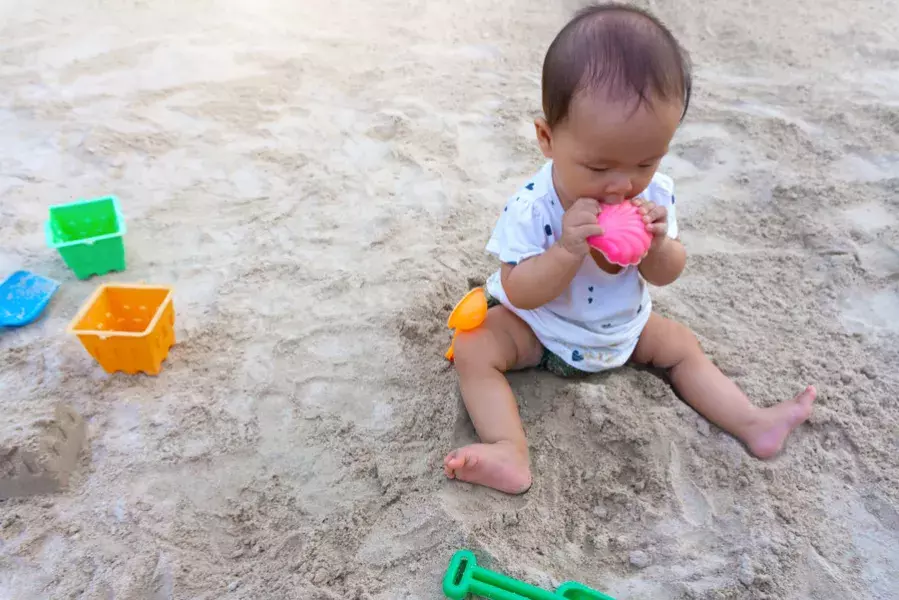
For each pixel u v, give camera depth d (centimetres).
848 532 88
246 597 83
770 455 94
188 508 91
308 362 107
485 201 137
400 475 93
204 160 145
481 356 96
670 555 86
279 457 96
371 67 178
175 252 125
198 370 106
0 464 89
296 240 128
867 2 206
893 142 150
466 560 84
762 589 83
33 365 105
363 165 145
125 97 161
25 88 163
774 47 185
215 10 201
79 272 119
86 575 85
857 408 101
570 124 81
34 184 138
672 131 81
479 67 180
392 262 123
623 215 85
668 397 98
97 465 94
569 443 95
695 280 121
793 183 137
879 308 116
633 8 84
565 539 88
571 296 95
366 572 85
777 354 108
